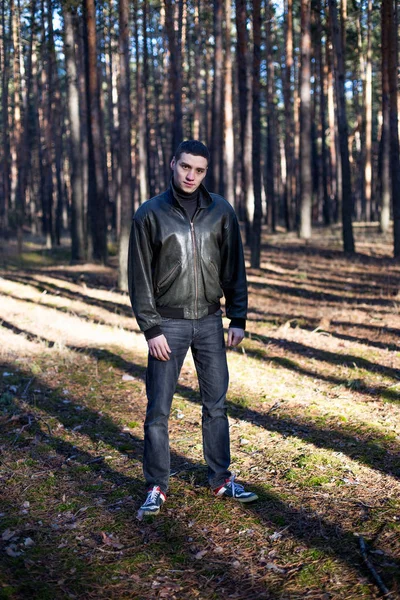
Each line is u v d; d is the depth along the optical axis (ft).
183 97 104.12
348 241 53.88
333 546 9.14
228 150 69.56
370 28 82.12
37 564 8.82
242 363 21.02
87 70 53.42
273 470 12.10
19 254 60.23
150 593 8.11
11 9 83.92
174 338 10.14
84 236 59.47
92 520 10.19
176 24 85.15
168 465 10.50
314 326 27.32
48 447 13.61
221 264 10.57
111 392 17.99
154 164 118.01
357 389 17.69
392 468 11.91
